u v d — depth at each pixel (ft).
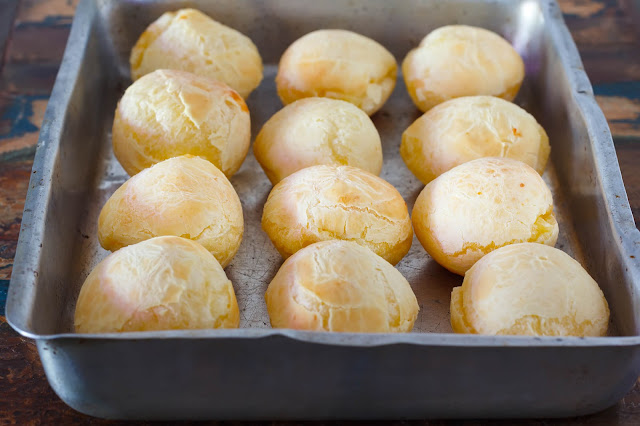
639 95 1.51
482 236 1.09
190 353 0.89
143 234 1.09
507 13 1.48
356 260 1.01
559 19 1.41
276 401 0.95
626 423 1.00
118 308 0.97
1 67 1.57
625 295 1.03
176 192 1.09
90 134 1.35
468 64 1.36
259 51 1.55
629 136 1.43
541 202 1.11
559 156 1.34
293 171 1.24
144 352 0.89
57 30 1.66
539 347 0.89
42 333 1.00
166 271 0.98
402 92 1.52
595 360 0.90
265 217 1.16
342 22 1.52
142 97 1.23
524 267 1.01
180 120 1.21
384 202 1.11
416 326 1.12
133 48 1.44
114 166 1.36
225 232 1.11
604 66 1.58
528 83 1.49
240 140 1.25
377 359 0.90
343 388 0.93
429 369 0.91
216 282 1.00
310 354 0.89
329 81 1.36
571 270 1.02
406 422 1.00
